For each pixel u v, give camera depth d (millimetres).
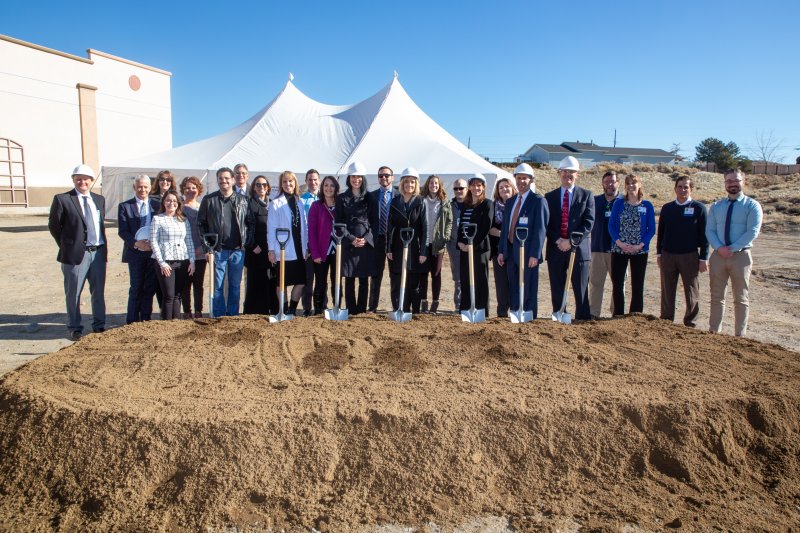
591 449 3297
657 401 3480
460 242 6504
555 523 2879
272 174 14000
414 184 6219
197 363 4012
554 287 6066
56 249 13281
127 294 8797
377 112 15531
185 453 3070
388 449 3166
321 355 4203
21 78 22422
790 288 9688
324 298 6793
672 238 6070
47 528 2842
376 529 2838
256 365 4004
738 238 5738
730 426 3451
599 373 3939
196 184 6445
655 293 9258
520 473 3197
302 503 2945
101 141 25547
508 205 6137
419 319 5344
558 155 64938
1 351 5672
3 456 3252
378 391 3555
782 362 4270
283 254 5352
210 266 5551
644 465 3277
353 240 6148
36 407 3332
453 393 3539
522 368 3998
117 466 3057
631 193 6273
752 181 35750
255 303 6512
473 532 2826
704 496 3127
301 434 3152
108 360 4043
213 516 2863
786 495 3162
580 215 5871
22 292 8719
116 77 26000
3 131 22078
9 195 22516
